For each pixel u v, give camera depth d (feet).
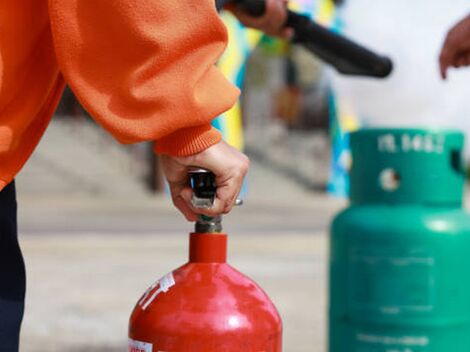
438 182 8.72
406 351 8.59
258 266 22.81
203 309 5.00
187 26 4.69
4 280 5.09
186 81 4.68
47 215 38.14
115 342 13.53
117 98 4.73
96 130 58.65
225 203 4.99
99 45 4.69
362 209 8.93
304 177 59.21
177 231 32.42
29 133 5.10
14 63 4.74
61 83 5.32
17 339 5.12
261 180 57.62
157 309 5.08
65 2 4.66
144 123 4.69
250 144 64.23
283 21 7.44
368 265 8.68
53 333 14.06
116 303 16.93
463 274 8.65
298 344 13.57
